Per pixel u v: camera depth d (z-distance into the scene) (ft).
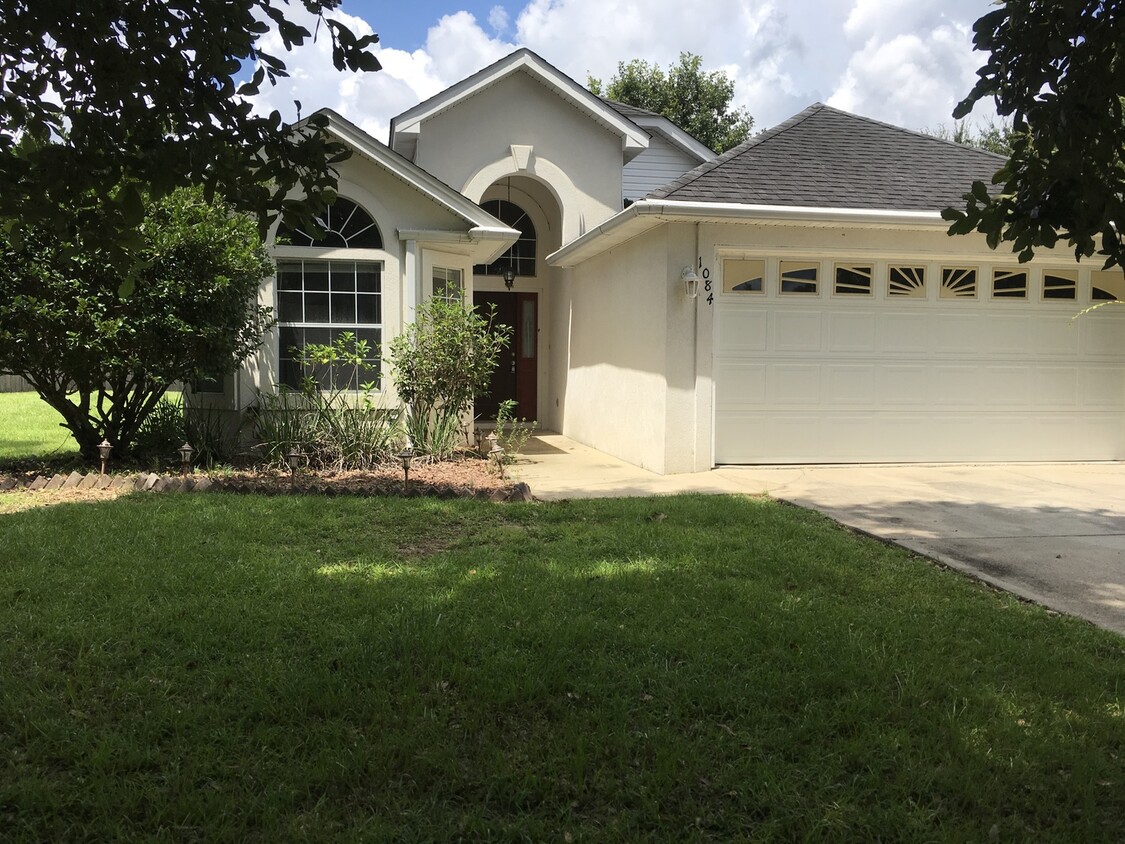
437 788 8.70
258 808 8.32
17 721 9.87
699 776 8.98
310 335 31.09
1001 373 31.40
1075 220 9.92
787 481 27.20
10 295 23.08
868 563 17.10
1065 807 8.50
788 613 13.60
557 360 46.26
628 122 44.78
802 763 9.23
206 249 24.66
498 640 12.25
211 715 9.98
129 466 27.71
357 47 9.81
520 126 44.55
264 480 25.31
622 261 33.58
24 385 75.31
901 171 31.30
